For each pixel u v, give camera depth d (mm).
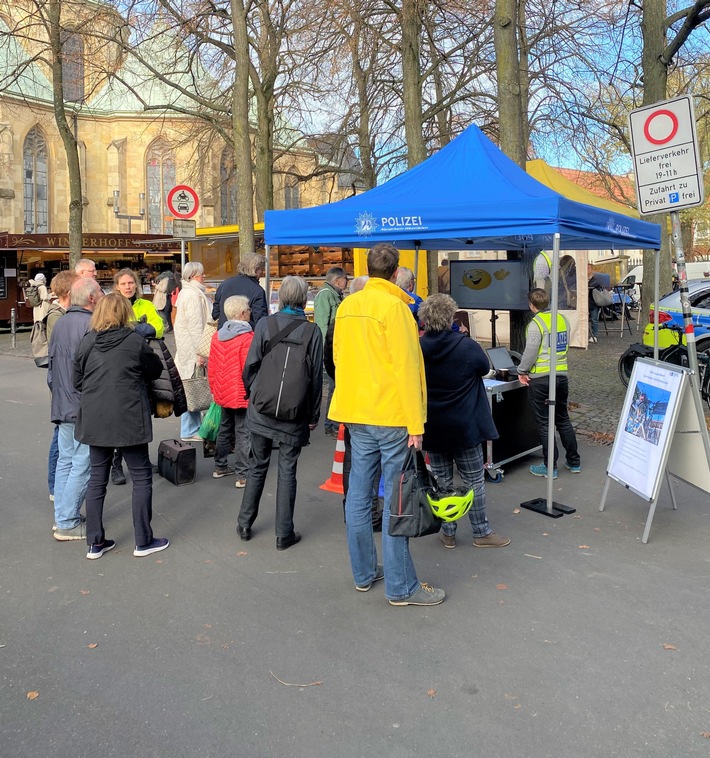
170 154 40562
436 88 15453
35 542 4637
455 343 4277
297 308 4477
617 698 2881
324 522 5043
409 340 3445
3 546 4566
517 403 6188
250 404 4488
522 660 3172
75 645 3324
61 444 4660
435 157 6277
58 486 4680
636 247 6332
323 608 3693
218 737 2646
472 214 5098
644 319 11586
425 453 4570
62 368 4570
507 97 7863
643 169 5078
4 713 2797
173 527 4918
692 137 4801
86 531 4457
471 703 2850
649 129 5012
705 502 5402
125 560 4340
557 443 7156
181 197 10195
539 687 2961
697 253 36000
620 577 4059
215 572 4164
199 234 16625
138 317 6551
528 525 4934
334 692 2934
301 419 4441
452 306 4336
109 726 2715
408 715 2775
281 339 4348
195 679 3035
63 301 5223
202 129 18266
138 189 40719
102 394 4148
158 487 5859
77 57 14281
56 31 13977
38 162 39188
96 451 4273
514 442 6172
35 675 3070
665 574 4094
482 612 3635
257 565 4266
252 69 14172
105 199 41094
